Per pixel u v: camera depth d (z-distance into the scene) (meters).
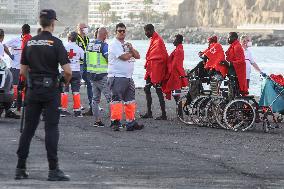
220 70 25.94
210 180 15.30
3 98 26.69
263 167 17.28
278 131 25.94
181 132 24.84
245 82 26.06
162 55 28.84
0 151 18.92
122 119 29.66
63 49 14.88
